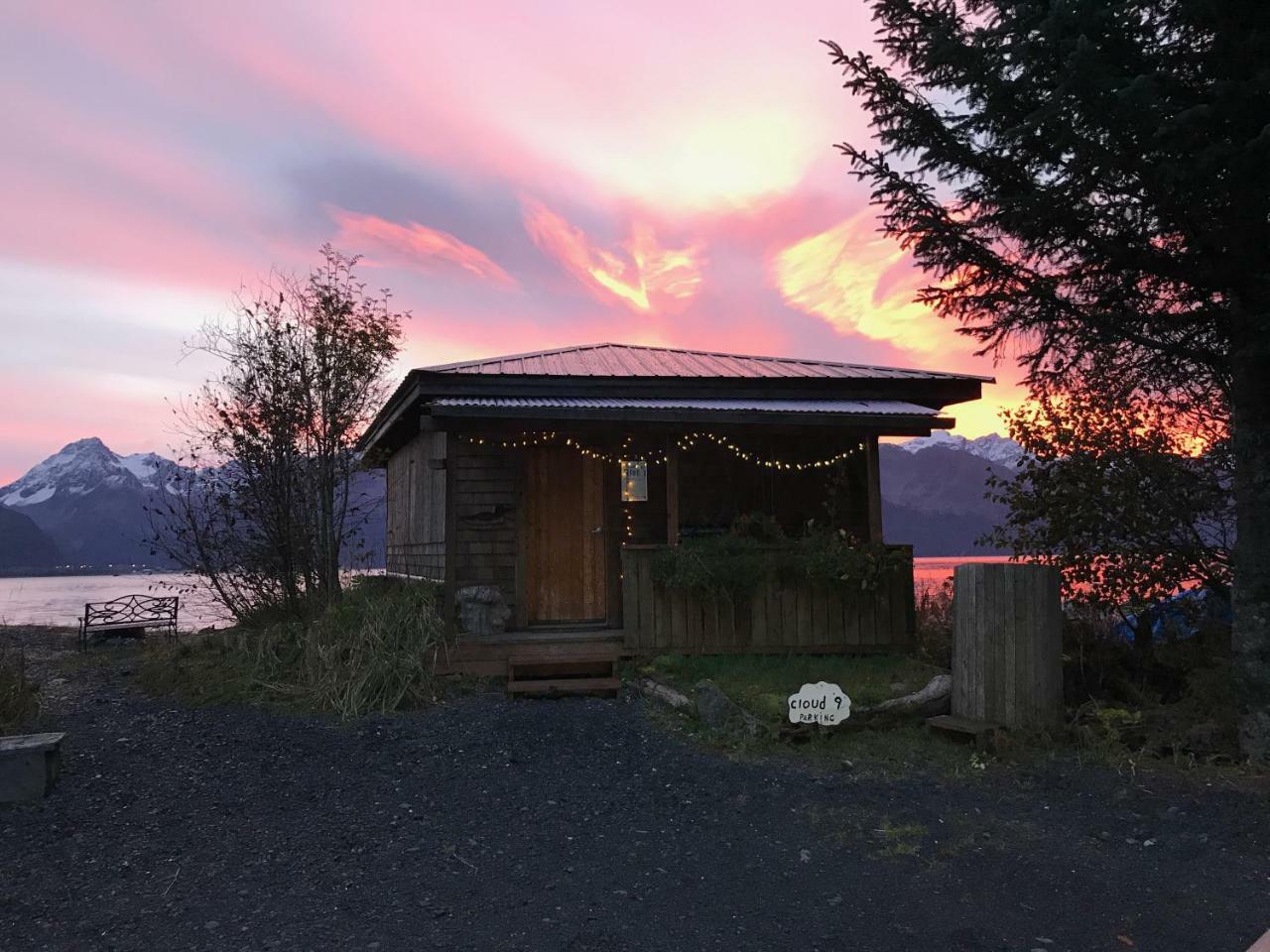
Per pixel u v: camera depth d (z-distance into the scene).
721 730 6.89
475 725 7.26
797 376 10.27
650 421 9.26
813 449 10.98
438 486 11.45
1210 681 6.96
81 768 5.97
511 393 9.87
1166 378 7.86
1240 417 6.26
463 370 10.10
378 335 11.02
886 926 3.77
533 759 6.40
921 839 4.84
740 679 8.30
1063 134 5.62
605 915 3.89
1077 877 4.30
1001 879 4.29
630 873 4.39
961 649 7.10
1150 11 5.52
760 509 10.80
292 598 10.54
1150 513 8.28
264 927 3.72
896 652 9.46
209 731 7.00
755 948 3.57
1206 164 5.15
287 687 8.14
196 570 10.66
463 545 10.40
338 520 10.95
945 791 5.67
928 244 6.84
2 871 4.25
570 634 9.70
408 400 10.34
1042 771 6.00
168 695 8.35
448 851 4.67
